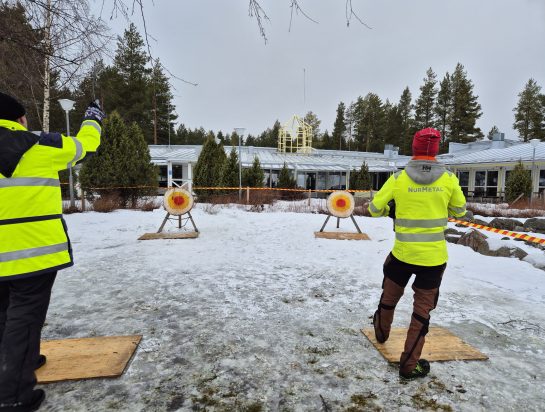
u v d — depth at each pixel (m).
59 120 26.09
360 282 5.02
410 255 2.69
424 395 2.50
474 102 54.28
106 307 4.01
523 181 18.45
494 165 24.95
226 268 5.63
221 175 17.11
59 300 4.21
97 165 13.66
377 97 62.91
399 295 2.95
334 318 3.78
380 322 3.06
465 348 3.14
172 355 2.99
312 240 8.06
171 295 4.39
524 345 3.28
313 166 28.28
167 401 2.40
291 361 2.92
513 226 10.10
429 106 58.12
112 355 2.91
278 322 3.66
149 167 14.51
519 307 4.21
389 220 11.38
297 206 15.13
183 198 8.71
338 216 8.82
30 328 2.19
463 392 2.54
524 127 57.34
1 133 2.08
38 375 2.62
